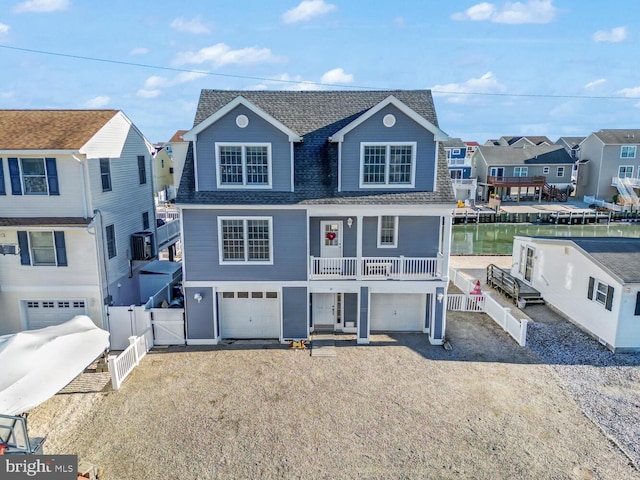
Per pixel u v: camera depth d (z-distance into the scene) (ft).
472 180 198.08
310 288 55.52
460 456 35.22
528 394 43.93
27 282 55.21
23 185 53.57
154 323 56.03
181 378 47.39
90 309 56.29
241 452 35.81
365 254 58.70
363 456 35.27
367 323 55.52
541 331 59.67
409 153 54.29
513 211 178.09
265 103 62.44
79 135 54.70
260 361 51.31
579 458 34.88
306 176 55.62
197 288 55.26
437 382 46.29
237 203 52.60
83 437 37.58
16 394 32.01
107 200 59.06
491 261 101.35
